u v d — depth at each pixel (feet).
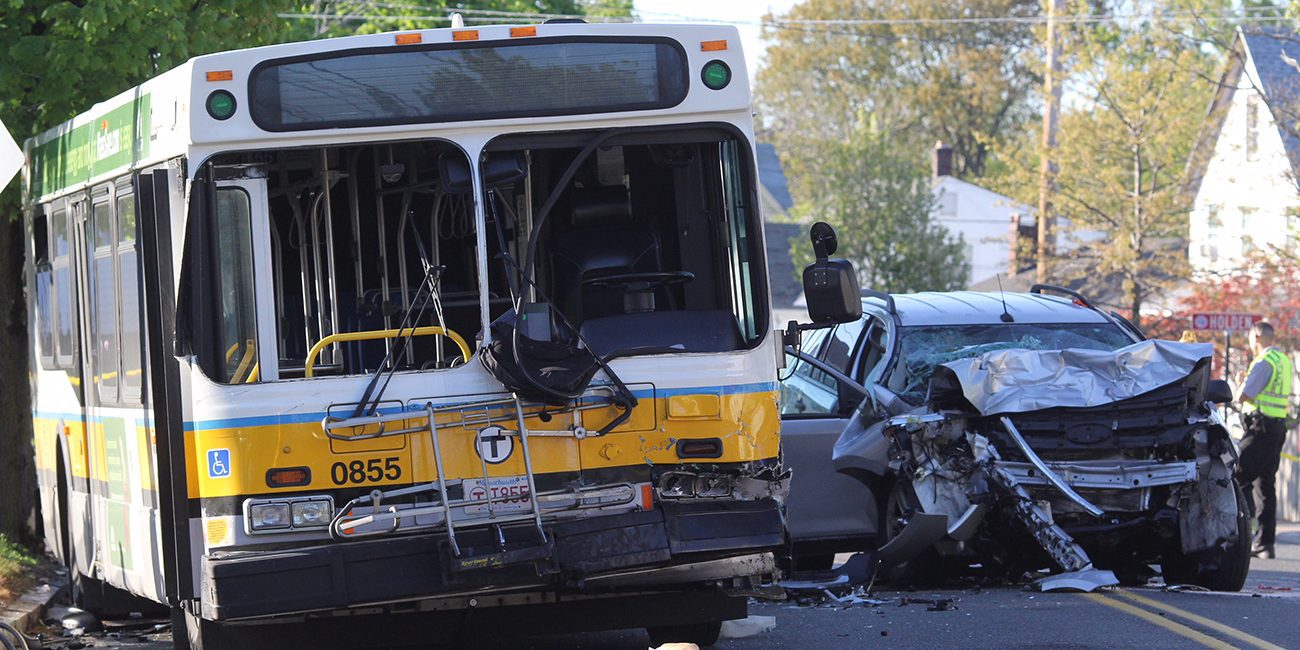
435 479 44.57
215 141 44.93
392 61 45.85
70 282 64.08
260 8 85.97
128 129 53.72
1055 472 64.03
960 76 449.89
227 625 46.52
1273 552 96.37
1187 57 217.56
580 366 45.06
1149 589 66.85
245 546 44.21
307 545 44.24
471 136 46.03
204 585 44.09
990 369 65.05
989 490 63.93
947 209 402.93
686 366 46.03
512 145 46.29
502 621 48.80
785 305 350.43
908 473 65.77
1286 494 141.59
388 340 48.98
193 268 44.57
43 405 71.87
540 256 52.06
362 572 43.80
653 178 51.65
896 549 65.10
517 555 43.86
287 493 44.24
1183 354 65.10
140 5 78.02
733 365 46.34
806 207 414.62
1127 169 241.55
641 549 44.86
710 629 53.93
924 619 58.85
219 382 44.50
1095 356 65.36
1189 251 257.34
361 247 52.95
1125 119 219.82
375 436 44.45
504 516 44.60
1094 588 63.93
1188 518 66.80
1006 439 64.90
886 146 315.99
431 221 52.37
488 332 44.88
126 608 66.33
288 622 46.83
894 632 56.34
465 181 45.93
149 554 52.37
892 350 71.41
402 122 45.68
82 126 61.57
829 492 69.46
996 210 402.93
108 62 79.25
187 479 45.73
